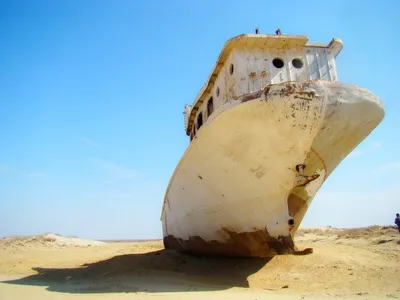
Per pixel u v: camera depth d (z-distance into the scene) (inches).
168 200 492.1
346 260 373.1
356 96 299.4
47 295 252.4
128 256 452.8
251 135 315.3
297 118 292.8
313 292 271.0
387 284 293.9
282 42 355.6
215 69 395.9
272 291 274.1
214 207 385.1
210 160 358.0
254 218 354.3
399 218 597.0
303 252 376.8
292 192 343.9
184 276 335.6
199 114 504.4
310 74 358.0
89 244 946.7
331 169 354.0
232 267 370.3
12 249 717.9
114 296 241.3
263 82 343.9
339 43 365.1
